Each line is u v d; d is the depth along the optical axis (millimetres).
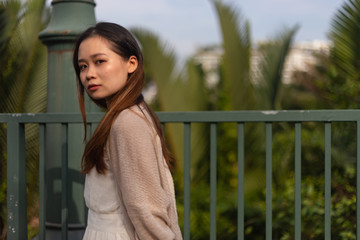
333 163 3803
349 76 4516
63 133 2164
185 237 2074
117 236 1316
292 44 6121
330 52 4680
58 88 2439
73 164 2385
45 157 2271
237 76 6125
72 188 2379
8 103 5031
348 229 3549
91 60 1353
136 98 1356
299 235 1961
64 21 2445
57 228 2389
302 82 6895
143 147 1229
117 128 1255
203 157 6523
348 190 3668
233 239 5344
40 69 5074
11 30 4738
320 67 6363
